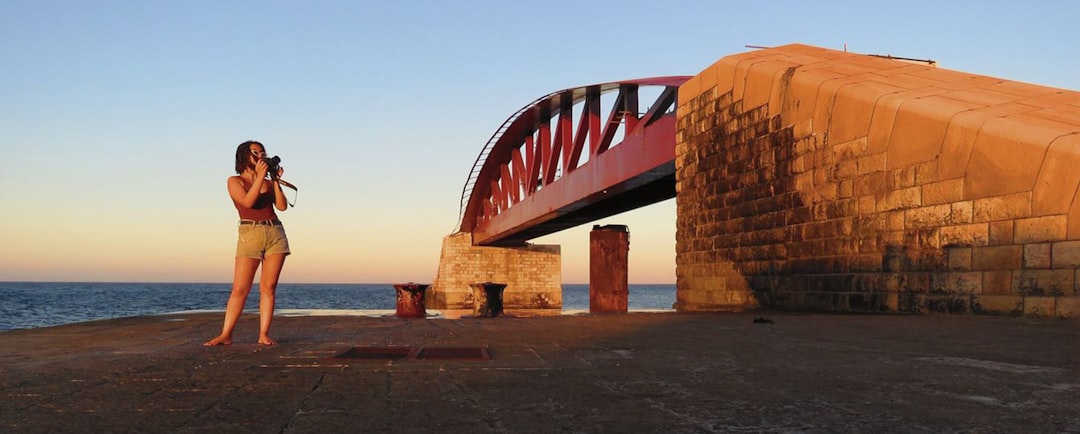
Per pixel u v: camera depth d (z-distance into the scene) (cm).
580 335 805
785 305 1700
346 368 505
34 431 305
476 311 1550
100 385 429
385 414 343
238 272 700
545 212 4506
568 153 4328
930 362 550
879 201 1399
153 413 345
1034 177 1092
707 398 390
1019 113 1205
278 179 717
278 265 712
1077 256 1024
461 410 354
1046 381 453
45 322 4981
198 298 12656
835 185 1525
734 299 1930
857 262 1455
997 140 1155
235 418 333
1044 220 1074
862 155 1447
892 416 340
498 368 509
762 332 848
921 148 1303
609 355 596
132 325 1001
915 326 942
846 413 348
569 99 4234
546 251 7850
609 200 3797
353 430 309
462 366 520
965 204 1210
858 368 516
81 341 737
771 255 1761
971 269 1195
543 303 7762
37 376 466
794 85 1669
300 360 554
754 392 411
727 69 1978
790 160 1684
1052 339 748
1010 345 687
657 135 2895
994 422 325
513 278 7731
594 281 2198
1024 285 1103
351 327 966
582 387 427
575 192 3912
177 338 781
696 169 2161
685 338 762
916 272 1305
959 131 1223
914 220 1312
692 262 2178
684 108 2252
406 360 556
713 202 2053
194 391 408
